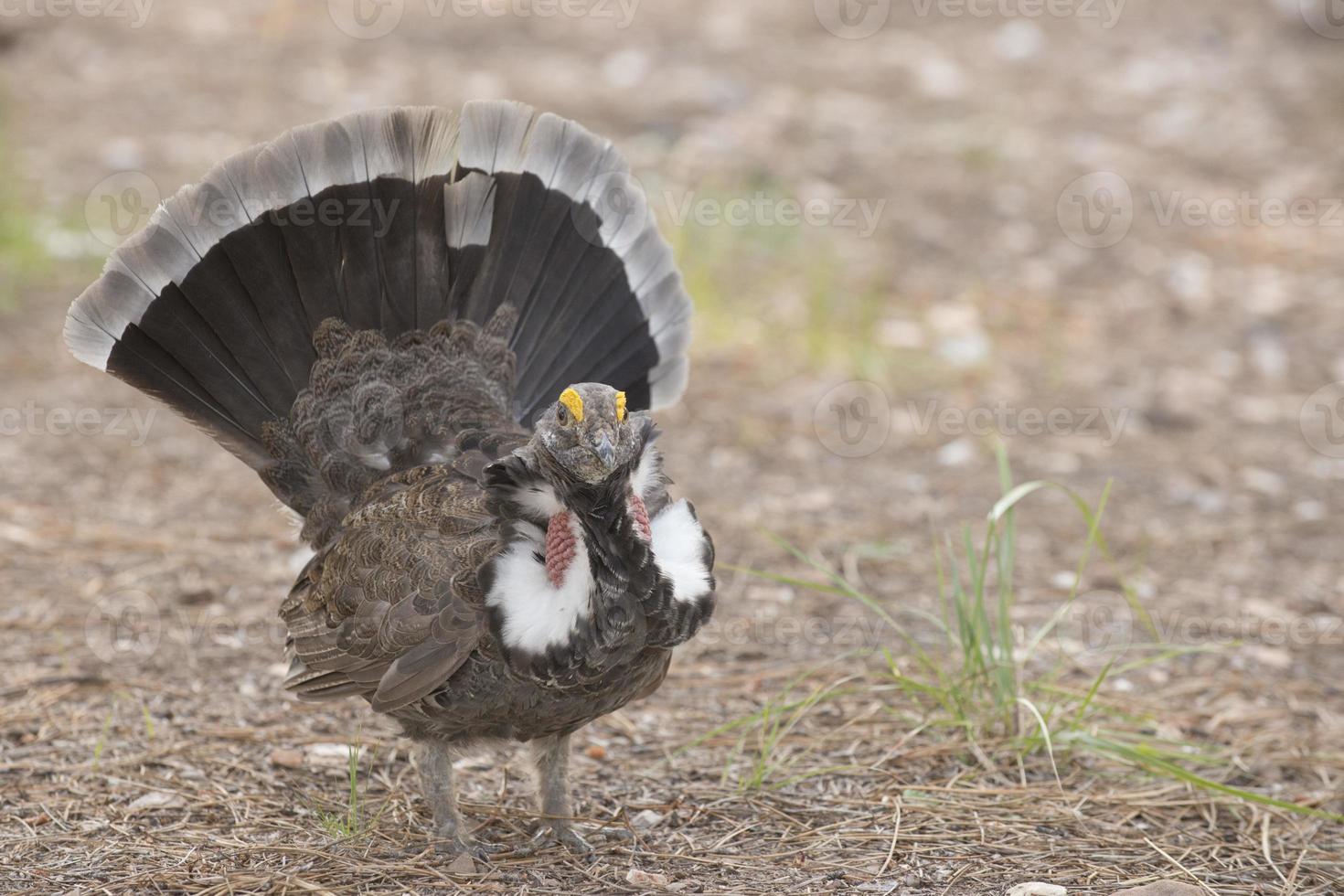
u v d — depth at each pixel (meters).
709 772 9.45
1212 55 28.45
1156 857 8.30
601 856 8.30
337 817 8.70
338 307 8.95
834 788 9.20
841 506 14.45
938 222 21.84
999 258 21.00
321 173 8.94
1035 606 12.26
